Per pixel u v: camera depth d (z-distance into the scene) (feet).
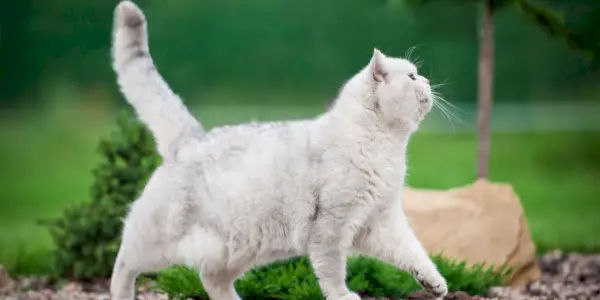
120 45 23.18
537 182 61.21
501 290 27.40
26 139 74.08
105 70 74.64
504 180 61.62
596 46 34.68
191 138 22.39
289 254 22.26
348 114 21.76
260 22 75.10
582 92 74.84
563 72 73.36
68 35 70.18
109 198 32.37
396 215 22.41
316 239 21.50
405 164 22.56
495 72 74.38
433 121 75.66
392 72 21.88
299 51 74.79
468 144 72.54
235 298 23.17
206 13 74.74
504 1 34.04
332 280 21.74
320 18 74.23
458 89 71.31
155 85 22.94
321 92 74.79
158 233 21.75
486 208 30.76
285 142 21.74
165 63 74.28
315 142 21.57
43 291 30.32
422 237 29.86
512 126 75.15
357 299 21.68
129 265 22.29
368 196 21.62
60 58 72.59
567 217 49.34
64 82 74.74
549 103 75.05
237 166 21.62
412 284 25.27
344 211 21.49
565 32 34.78
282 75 75.36
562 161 68.08
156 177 22.12
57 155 70.44
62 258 32.07
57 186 59.88
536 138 74.13
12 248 40.81
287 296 24.53
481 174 34.78
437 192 31.91
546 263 35.35
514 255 29.86
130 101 23.07
